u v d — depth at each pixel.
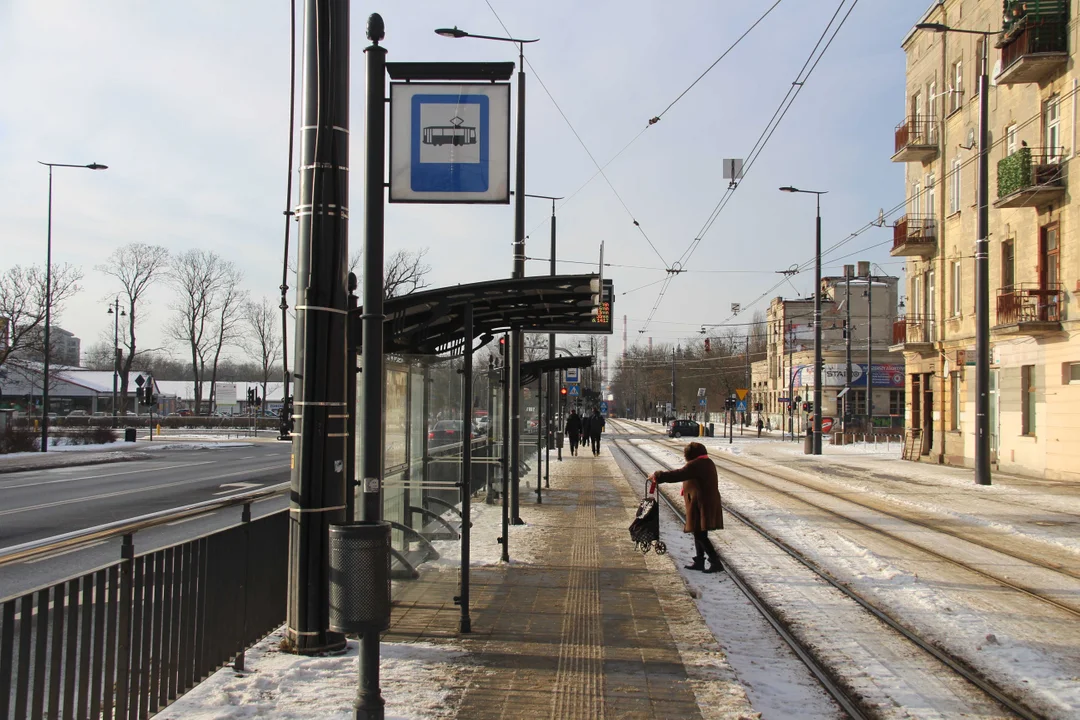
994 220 27.19
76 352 119.94
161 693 4.74
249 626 5.89
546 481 19.50
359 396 7.79
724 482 22.12
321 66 6.09
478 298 7.70
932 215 32.16
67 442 41.41
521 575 9.15
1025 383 25.25
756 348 108.25
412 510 9.62
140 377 48.25
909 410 34.09
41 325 46.28
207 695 5.04
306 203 6.21
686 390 99.62
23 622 3.70
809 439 37.09
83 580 4.09
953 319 30.27
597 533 12.34
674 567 9.69
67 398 88.81
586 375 65.12
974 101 28.59
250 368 148.62
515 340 13.39
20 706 3.68
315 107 6.22
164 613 4.77
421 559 9.38
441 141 6.50
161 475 24.66
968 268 29.16
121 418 66.62
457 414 13.00
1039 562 10.57
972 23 28.80
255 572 6.01
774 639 6.88
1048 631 7.22
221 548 5.46
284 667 5.63
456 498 12.84
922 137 32.19
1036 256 24.53
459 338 10.50
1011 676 5.98
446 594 8.17
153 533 12.47
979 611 7.93
